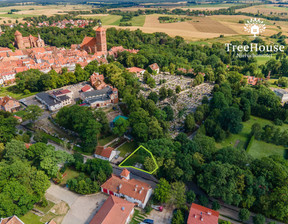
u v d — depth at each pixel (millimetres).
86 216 109938
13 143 131125
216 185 111250
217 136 169875
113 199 109625
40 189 113188
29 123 177625
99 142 162750
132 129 166125
